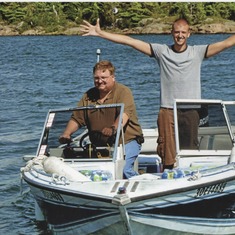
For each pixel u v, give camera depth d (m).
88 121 8.14
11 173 11.70
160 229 7.15
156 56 8.26
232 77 28.95
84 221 7.24
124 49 52.78
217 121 8.35
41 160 8.08
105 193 6.84
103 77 8.02
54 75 31.81
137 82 27.42
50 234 8.28
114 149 7.81
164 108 8.29
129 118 8.09
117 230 7.08
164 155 8.34
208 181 7.11
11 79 30.03
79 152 8.06
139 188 6.87
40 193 7.66
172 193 6.88
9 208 9.75
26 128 16.25
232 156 7.95
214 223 7.49
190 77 8.16
